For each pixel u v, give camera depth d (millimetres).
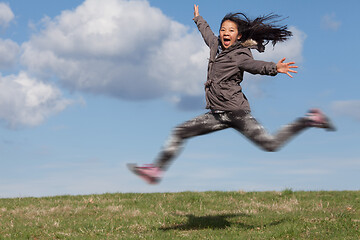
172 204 12242
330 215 9719
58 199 13477
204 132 6586
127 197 13578
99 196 13828
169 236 8305
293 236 7879
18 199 13672
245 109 6457
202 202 12531
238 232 8516
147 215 10664
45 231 8969
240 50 6598
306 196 13195
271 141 6223
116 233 8859
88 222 9789
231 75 6500
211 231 8695
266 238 7789
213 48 6867
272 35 7258
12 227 9328
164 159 6492
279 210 11133
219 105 6512
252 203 12211
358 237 7574
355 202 11898
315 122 6199
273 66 5891
